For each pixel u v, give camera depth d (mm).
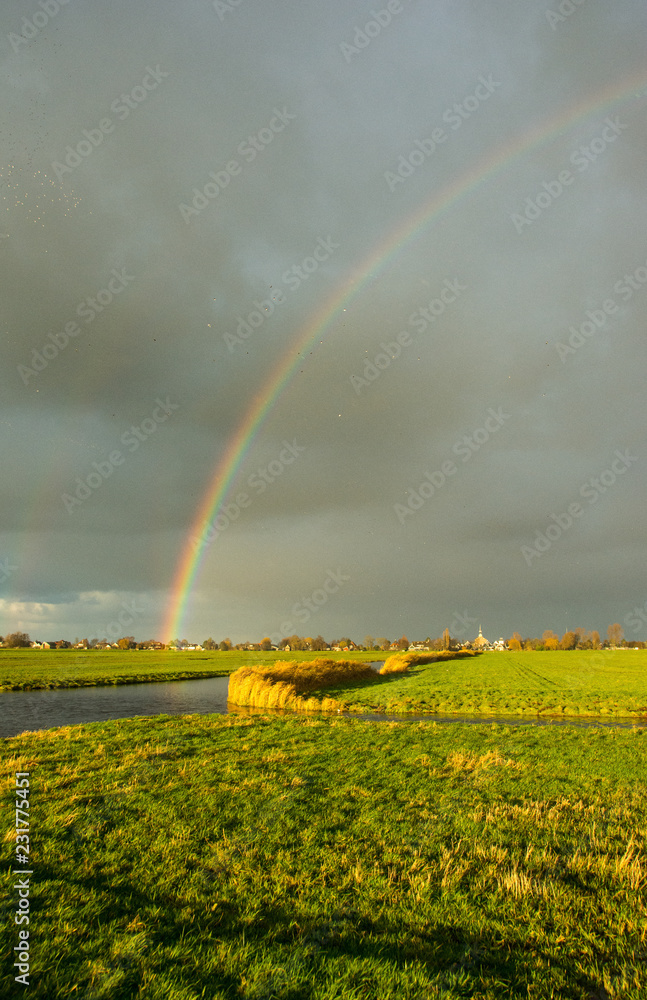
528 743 18344
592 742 18734
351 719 24969
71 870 7559
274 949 5750
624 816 10344
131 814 9969
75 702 39594
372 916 6477
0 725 28250
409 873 7637
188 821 9570
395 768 14016
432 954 5758
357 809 10477
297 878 7410
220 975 5328
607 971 5484
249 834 9008
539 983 5305
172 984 5113
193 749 16438
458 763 14680
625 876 7621
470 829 9445
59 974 5191
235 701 38969
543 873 7734
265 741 18016
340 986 5133
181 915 6406
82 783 12039
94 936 5926
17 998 4797
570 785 12734
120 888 7105
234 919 6375
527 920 6453
